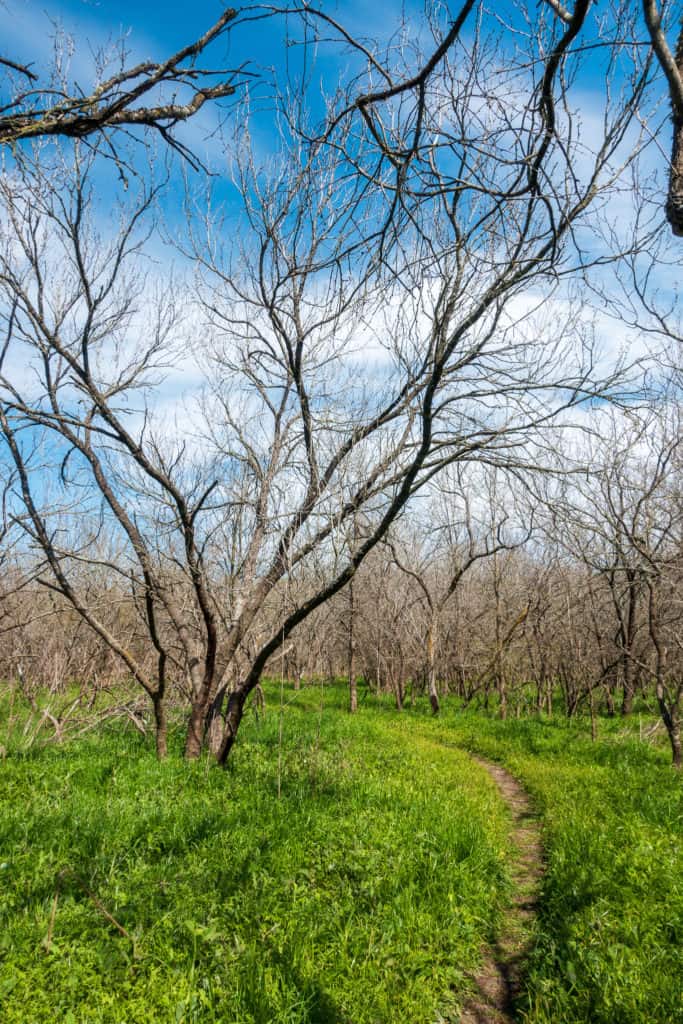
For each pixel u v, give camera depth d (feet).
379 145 13.47
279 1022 13.42
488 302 19.62
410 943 16.66
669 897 17.83
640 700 62.64
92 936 15.71
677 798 26.91
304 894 18.19
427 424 22.95
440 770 34.65
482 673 66.44
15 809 22.80
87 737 37.52
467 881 19.85
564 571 56.08
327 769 31.04
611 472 27.20
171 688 42.73
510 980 16.56
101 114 8.05
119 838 20.63
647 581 28.32
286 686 83.87
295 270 18.81
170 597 36.99
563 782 32.99
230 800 25.81
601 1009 13.94
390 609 69.46
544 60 12.42
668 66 9.89
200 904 17.22
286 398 35.88
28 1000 13.44
